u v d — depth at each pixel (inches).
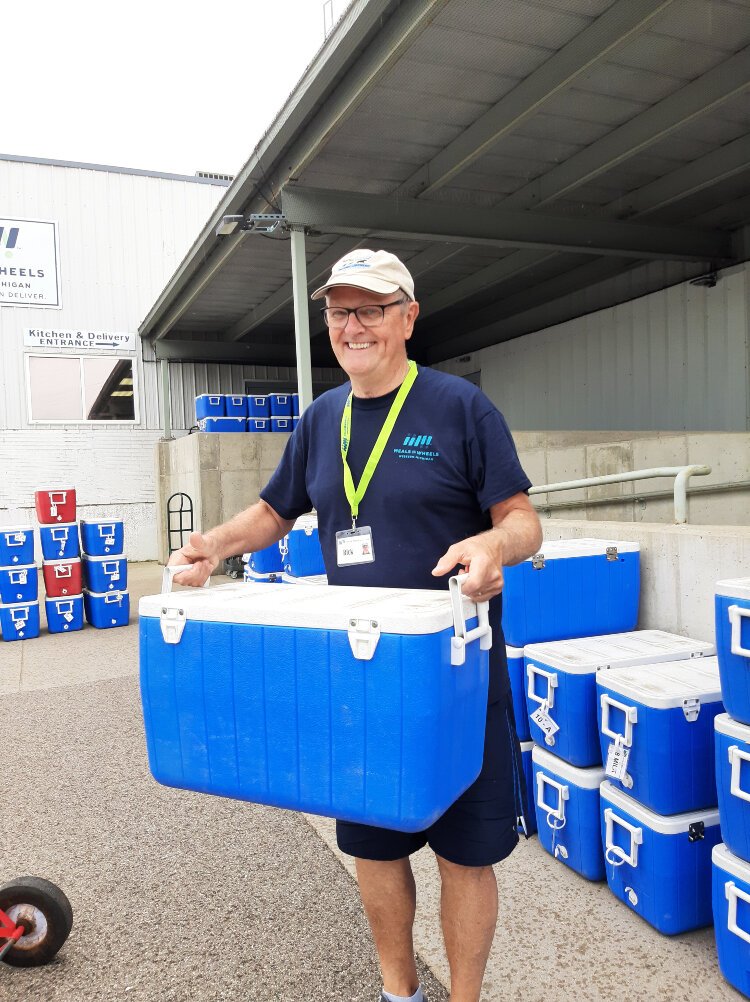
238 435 398.9
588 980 73.4
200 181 520.7
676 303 350.6
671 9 178.2
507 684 61.3
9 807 121.3
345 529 62.0
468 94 211.8
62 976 77.6
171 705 51.9
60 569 283.6
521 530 53.4
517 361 460.8
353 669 45.3
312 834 109.5
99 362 496.4
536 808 103.8
